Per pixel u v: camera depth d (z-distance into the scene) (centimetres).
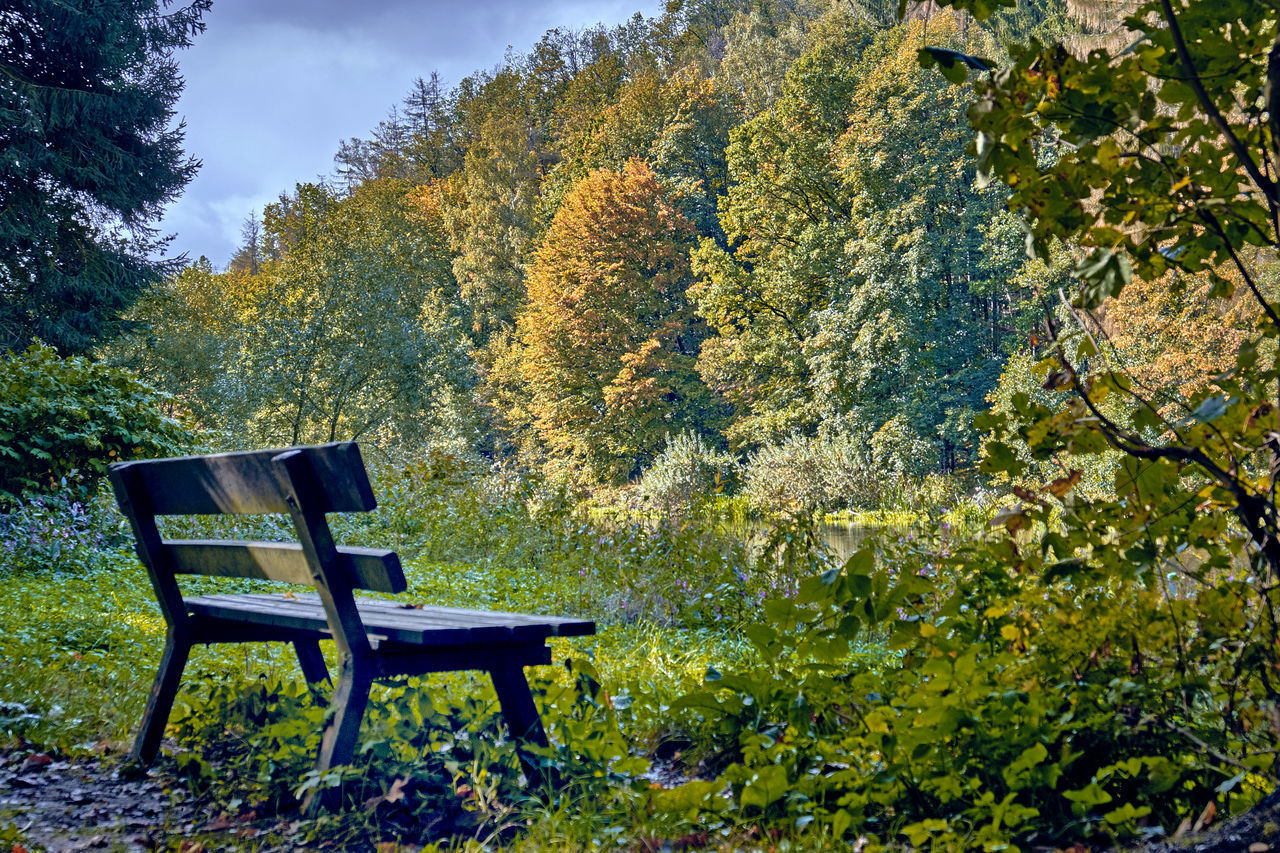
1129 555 262
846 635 276
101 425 1065
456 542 1114
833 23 4341
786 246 3875
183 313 4166
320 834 247
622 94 5872
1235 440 240
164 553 326
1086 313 253
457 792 276
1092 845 225
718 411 4572
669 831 249
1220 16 219
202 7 2814
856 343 3269
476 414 4806
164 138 2772
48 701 362
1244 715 260
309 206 3612
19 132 2481
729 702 310
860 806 244
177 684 321
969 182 3822
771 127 3891
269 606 311
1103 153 233
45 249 2528
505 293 5866
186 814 268
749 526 1385
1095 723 258
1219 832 197
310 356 3206
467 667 276
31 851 233
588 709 313
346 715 254
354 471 242
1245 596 267
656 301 4644
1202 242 246
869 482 2627
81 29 2519
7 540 847
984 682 261
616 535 980
